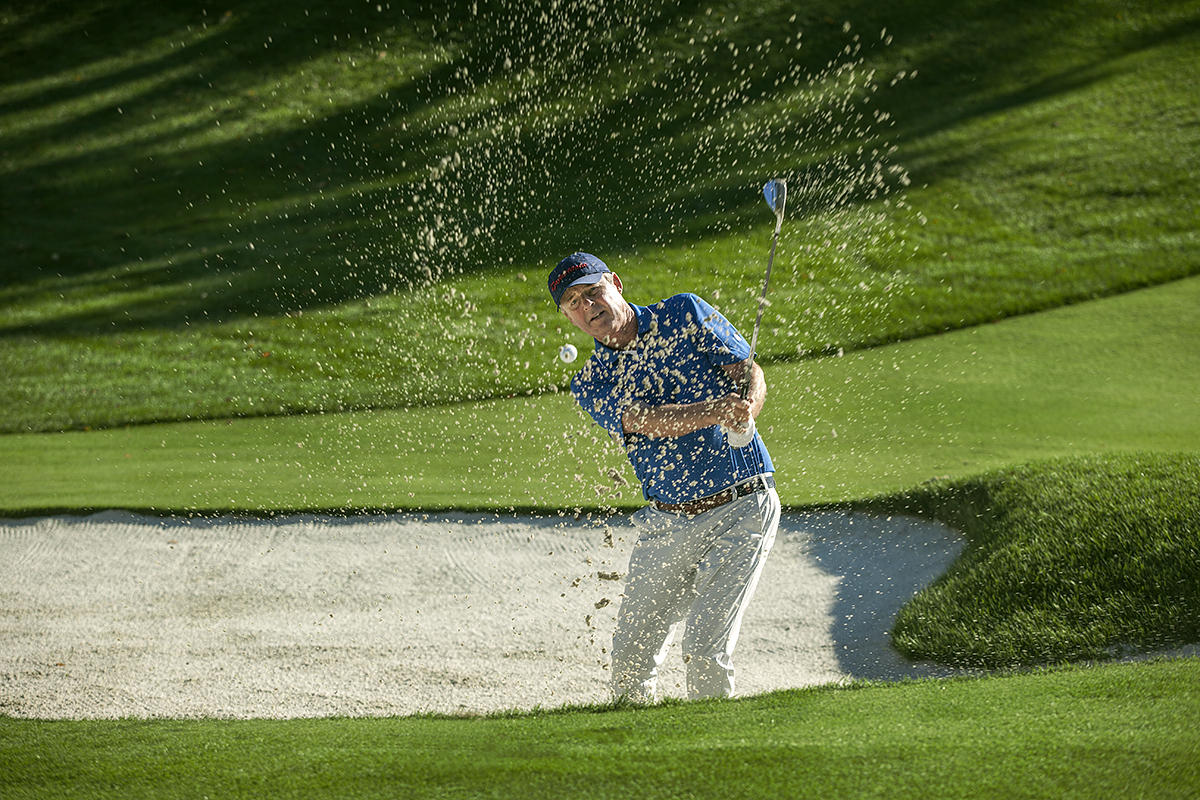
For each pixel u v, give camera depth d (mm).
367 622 19516
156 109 63969
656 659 13617
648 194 51188
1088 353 32094
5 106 65250
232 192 55156
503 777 9266
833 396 29656
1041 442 25000
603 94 61531
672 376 12797
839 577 19891
